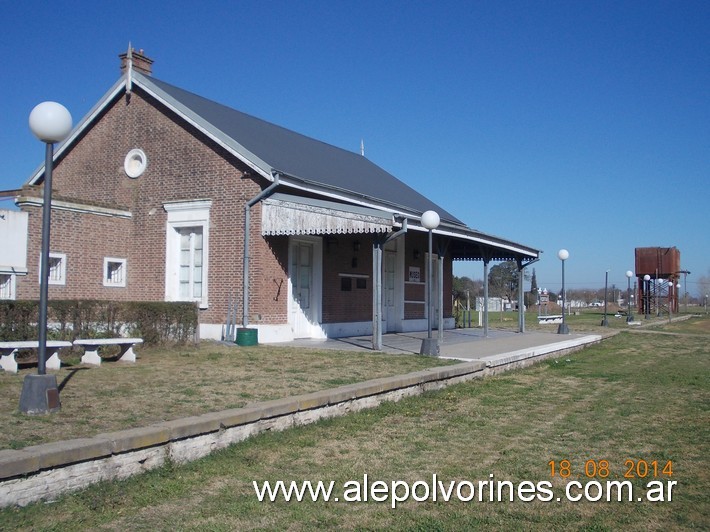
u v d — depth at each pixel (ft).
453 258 81.87
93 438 17.60
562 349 56.08
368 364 37.06
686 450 23.61
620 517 16.87
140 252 54.24
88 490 16.57
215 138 50.52
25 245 46.03
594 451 23.31
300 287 54.70
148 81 54.29
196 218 51.65
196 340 43.11
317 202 45.93
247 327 47.80
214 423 20.77
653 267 159.74
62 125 22.12
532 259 73.41
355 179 64.18
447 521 16.34
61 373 30.89
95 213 51.60
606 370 46.73
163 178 53.47
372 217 43.06
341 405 27.27
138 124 55.11
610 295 270.26
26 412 21.47
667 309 157.17
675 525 16.37
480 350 48.34
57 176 59.16
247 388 27.61
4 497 15.05
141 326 40.50
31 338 34.88
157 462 18.92
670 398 34.65
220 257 50.37
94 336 37.93
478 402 32.53
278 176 47.44
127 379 29.48
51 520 15.07
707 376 43.55
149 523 15.35
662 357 57.00
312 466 20.40
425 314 75.00
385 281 67.77
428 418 28.19
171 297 52.75
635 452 23.29
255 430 22.72
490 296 199.82
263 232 48.52
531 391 36.40
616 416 29.53
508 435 25.43
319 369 34.45
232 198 50.01
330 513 16.62
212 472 19.10
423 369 35.70
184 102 56.08
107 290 52.49
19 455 15.49
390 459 21.54
